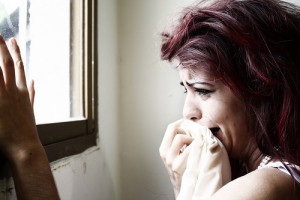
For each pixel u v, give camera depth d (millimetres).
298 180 479
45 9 762
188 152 597
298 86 521
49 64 769
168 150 646
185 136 623
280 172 486
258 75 512
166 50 588
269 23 527
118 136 1070
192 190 545
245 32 508
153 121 1047
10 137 427
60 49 819
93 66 877
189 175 559
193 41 530
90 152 846
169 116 1030
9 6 628
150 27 1039
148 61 1045
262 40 509
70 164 718
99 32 922
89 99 855
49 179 450
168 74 1025
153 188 1057
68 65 846
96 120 901
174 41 566
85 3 845
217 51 512
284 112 521
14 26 646
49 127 618
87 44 843
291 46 529
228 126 562
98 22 915
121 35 1068
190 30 549
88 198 831
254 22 520
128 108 1069
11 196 487
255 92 524
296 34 536
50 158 621
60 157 670
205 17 542
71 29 854
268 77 512
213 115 559
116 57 1054
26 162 431
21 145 433
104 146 957
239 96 532
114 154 1040
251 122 556
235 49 522
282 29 531
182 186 562
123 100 1073
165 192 1044
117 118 1062
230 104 545
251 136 577
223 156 553
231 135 573
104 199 954
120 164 1084
